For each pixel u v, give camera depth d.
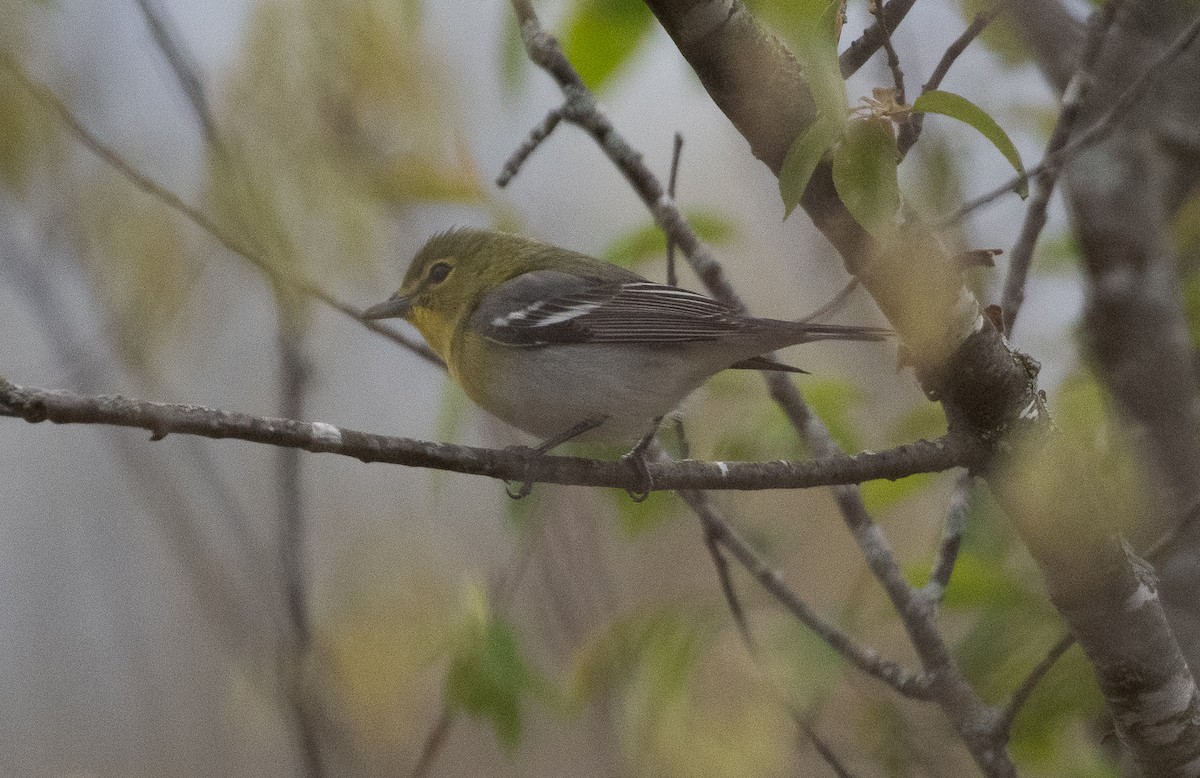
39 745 17.12
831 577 12.73
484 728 14.07
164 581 17.38
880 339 9.30
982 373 7.38
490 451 7.79
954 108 6.10
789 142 6.64
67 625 17.42
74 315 10.82
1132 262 10.04
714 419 11.61
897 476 7.75
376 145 10.28
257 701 11.31
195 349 10.93
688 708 9.66
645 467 8.00
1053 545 7.55
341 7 10.02
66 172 10.54
